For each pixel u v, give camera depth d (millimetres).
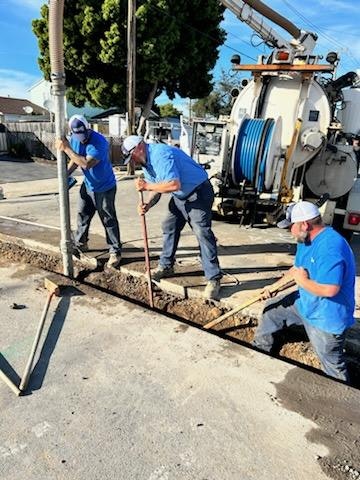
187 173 3650
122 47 17875
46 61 19609
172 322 3549
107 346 3146
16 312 3623
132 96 13734
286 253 5246
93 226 6238
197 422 2371
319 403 2586
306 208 2678
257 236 5949
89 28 17656
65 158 4012
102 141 4133
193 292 4031
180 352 3102
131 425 2328
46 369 2832
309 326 2922
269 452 2176
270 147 5504
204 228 3799
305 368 3225
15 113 39938
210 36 20562
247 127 5656
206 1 19219
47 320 3502
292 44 7184
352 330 3490
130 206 8172
